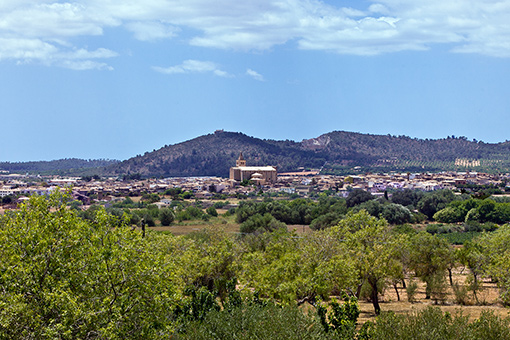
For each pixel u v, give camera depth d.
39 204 25.70
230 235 93.31
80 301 24.00
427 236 63.62
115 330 22.72
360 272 44.69
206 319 29.59
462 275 75.38
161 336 25.00
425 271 62.91
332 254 46.62
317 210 145.88
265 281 43.00
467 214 141.88
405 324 25.09
